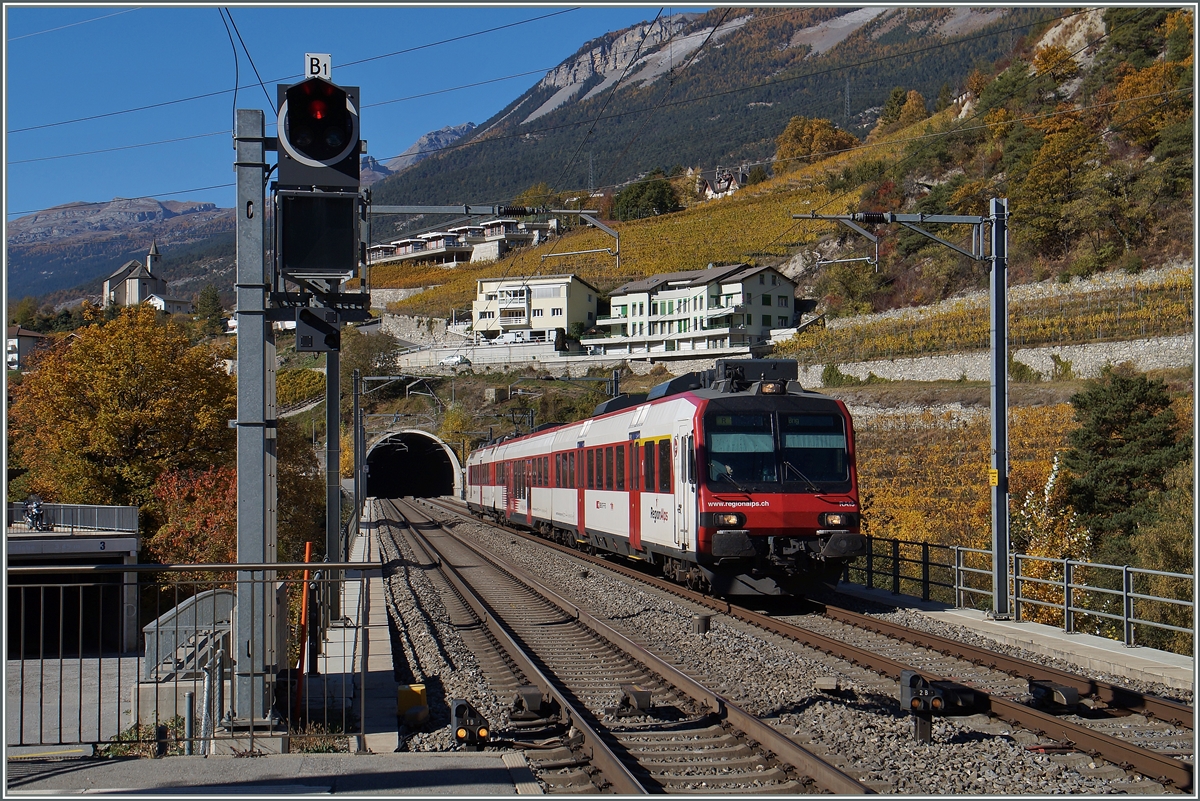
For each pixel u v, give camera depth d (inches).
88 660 719.7
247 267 309.1
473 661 467.8
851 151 4315.9
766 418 608.1
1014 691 374.0
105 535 976.3
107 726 436.1
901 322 2236.7
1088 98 2728.8
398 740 308.3
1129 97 2412.6
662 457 671.1
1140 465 1083.9
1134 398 1136.8
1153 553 871.7
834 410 617.9
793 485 595.8
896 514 1235.2
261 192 311.0
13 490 1528.1
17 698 528.7
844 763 274.7
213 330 4055.1
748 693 370.3
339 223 301.1
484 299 3649.1
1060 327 1808.6
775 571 597.0
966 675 406.6
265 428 310.2
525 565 952.3
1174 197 2000.5
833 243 3189.0
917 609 580.7
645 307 3201.3
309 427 2815.0
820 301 3006.9
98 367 1427.2
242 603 309.9
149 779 246.1
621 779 257.4
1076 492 1111.0
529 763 275.4
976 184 2554.1
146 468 1425.9
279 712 327.9
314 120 297.6
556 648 488.1
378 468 3806.6
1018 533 1057.5
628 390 2765.7
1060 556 977.5
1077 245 2140.7
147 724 378.9
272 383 325.4
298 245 298.8
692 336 3019.2
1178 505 912.9
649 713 343.6
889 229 2817.4
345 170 300.5
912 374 1953.7
